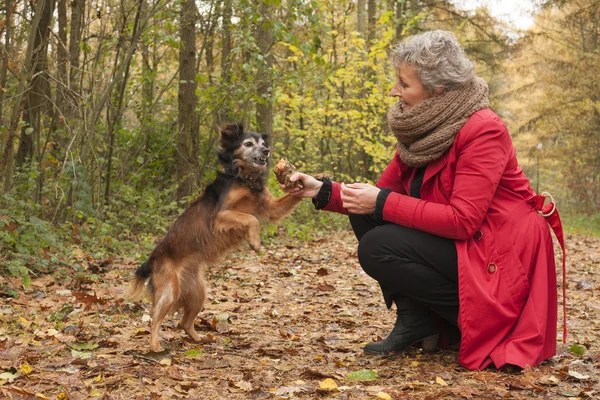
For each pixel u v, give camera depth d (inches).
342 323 189.9
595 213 949.8
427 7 834.8
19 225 257.1
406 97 135.6
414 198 136.1
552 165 1071.6
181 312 195.8
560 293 253.8
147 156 457.7
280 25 351.6
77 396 114.8
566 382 125.0
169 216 420.2
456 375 127.6
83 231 300.4
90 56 414.6
